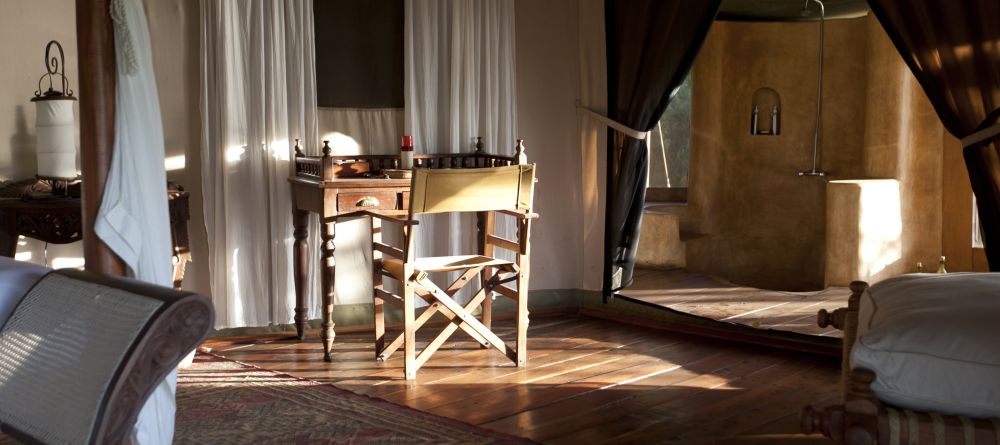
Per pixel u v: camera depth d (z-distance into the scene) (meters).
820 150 6.97
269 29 4.52
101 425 1.65
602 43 5.08
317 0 4.71
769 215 7.15
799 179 7.03
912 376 2.01
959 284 2.38
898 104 6.15
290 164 4.61
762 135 7.12
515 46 5.17
